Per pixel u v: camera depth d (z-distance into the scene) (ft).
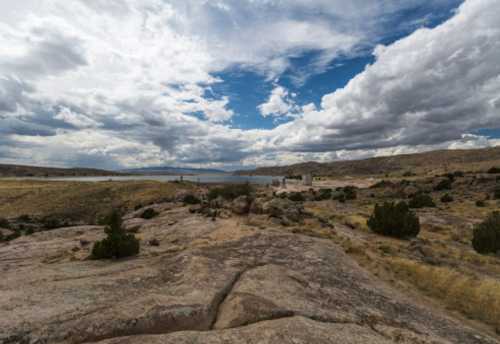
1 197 231.71
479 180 202.59
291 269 32.24
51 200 229.45
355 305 23.67
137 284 25.67
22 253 52.42
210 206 108.68
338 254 43.86
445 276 36.68
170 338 14.70
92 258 43.37
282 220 74.54
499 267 47.96
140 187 272.51
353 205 157.79
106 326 16.26
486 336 22.03
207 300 20.35
